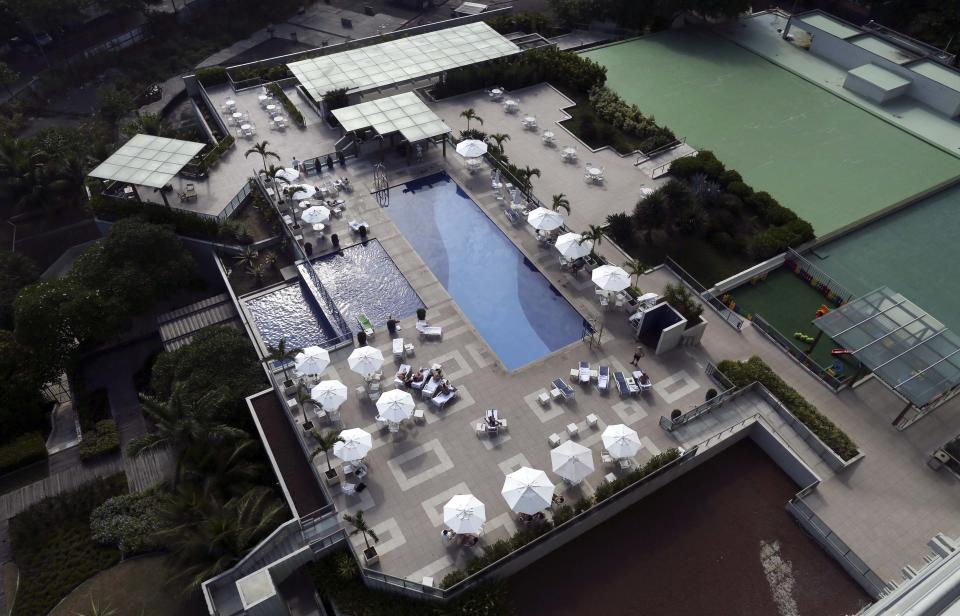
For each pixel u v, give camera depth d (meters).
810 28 79.75
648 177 60.88
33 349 46.97
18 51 84.50
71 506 41.44
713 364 44.62
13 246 60.22
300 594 34.56
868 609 24.17
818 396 43.09
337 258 52.78
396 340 44.53
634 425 40.88
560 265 51.91
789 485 39.25
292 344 47.25
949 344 41.97
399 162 62.47
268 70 75.19
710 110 70.12
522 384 43.22
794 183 60.72
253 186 58.59
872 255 54.19
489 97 71.75
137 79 80.69
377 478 38.06
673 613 33.81
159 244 50.72
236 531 34.50
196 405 39.16
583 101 71.50
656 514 37.84
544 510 36.59
